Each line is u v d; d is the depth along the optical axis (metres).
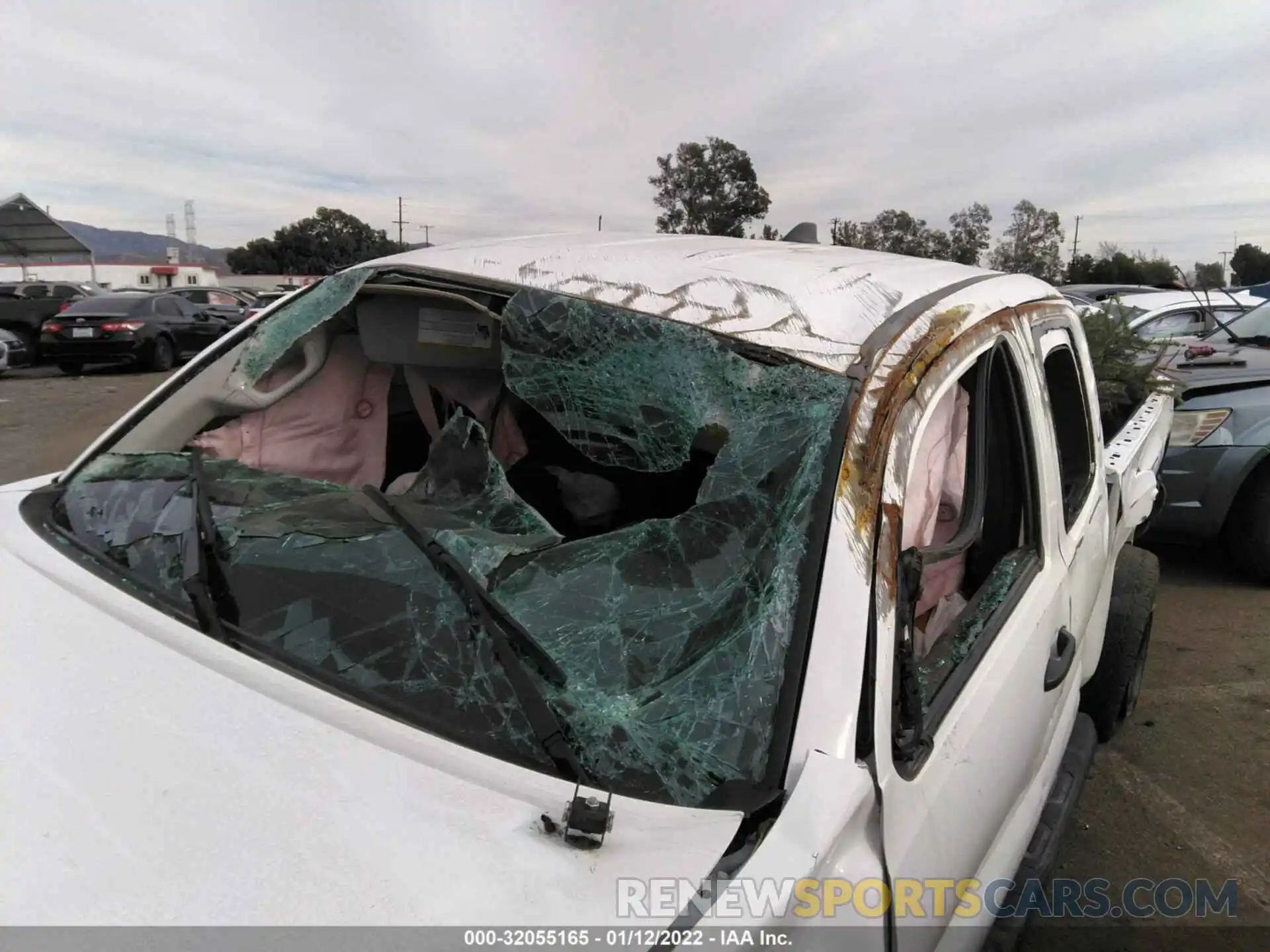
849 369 1.34
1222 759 3.12
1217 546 5.14
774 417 1.36
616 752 1.14
